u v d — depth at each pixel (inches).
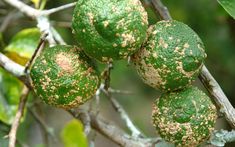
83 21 21.4
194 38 22.5
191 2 38.2
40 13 26.6
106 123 28.1
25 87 26.4
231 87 39.1
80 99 22.5
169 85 22.6
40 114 32.4
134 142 27.0
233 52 38.5
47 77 22.2
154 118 23.2
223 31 38.2
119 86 42.5
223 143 23.7
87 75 22.4
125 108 45.6
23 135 35.7
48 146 32.0
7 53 29.8
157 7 24.3
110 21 21.2
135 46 21.6
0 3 34.8
